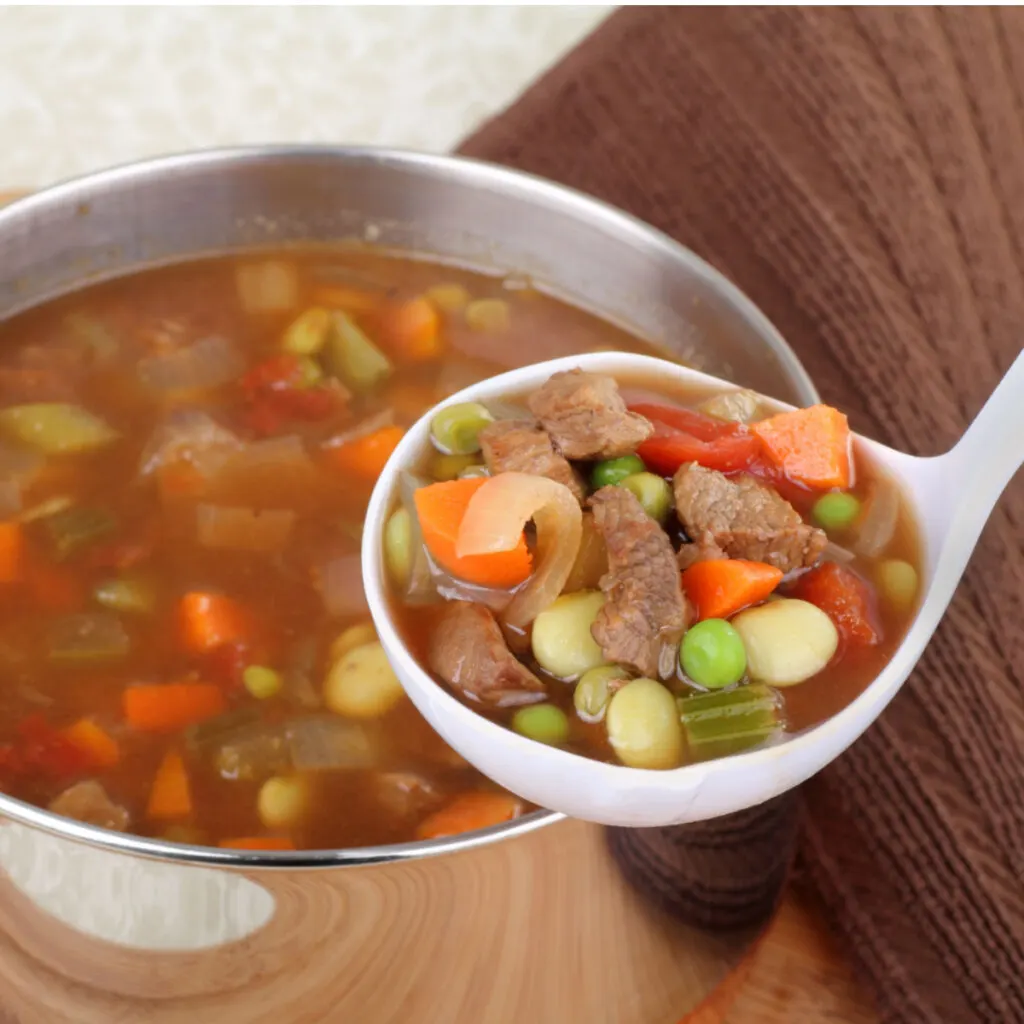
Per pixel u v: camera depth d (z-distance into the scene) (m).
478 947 0.49
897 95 0.65
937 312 0.62
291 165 0.63
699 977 0.53
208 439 0.58
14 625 0.55
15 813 0.48
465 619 0.48
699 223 0.66
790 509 0.49
